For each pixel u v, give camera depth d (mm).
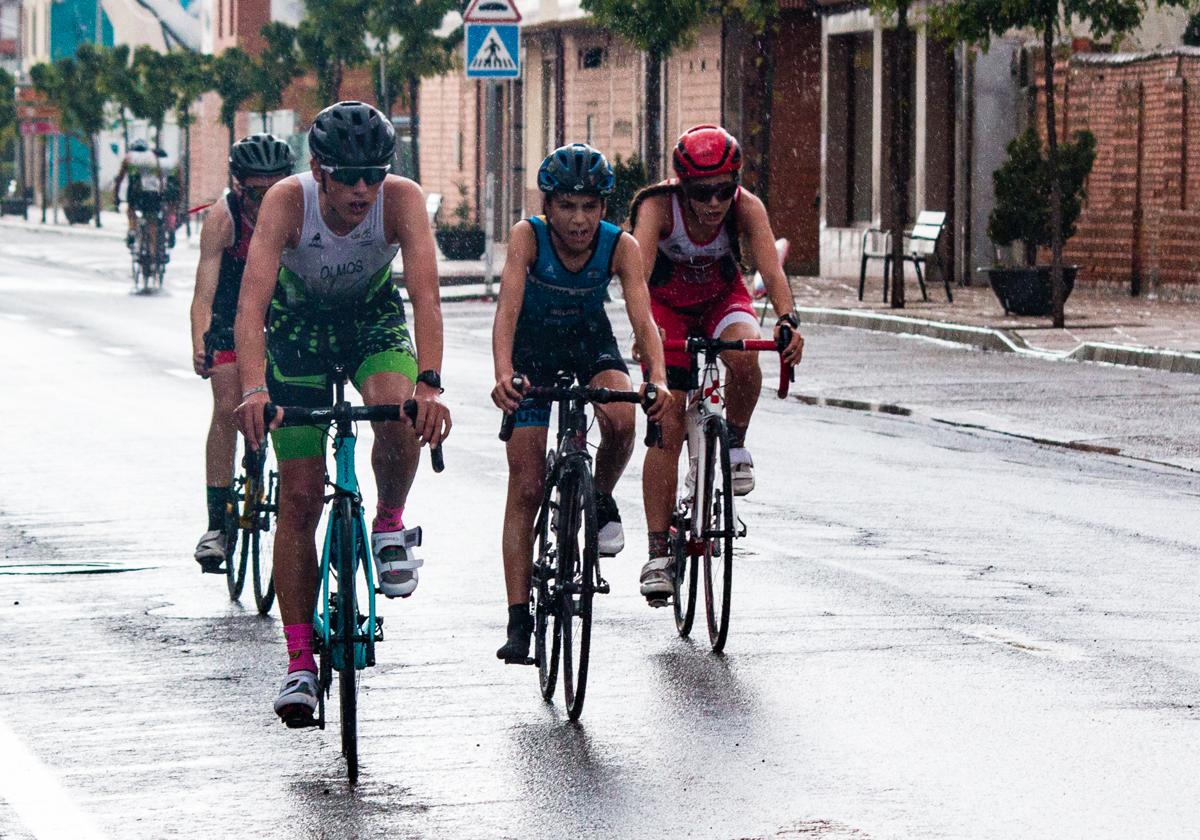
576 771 11273
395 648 14375
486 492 21344
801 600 15844
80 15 168125
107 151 153625
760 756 11516
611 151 72062
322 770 11352
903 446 25281
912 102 55500
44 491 21516
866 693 12938
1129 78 49188
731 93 62500
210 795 10852
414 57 71375
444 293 53625
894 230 45281
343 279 11781
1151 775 11047
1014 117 52750
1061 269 40188
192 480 22312
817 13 59031
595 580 12438
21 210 138500
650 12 54031
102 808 10602
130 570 17375
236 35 121875
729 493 13969
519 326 13062
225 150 133000
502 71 50000
